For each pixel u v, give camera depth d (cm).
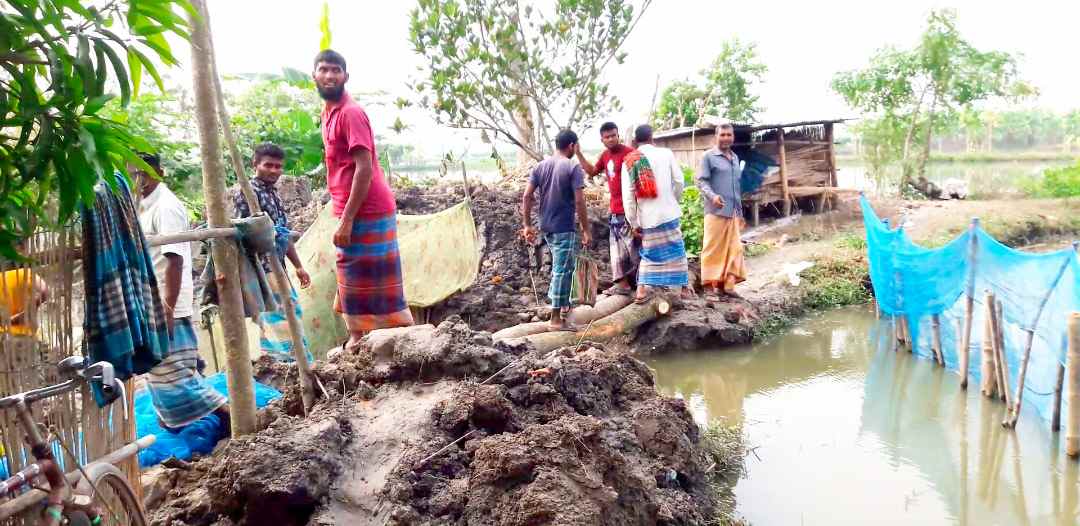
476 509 330
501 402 390
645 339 792
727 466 500
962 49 1691
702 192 861
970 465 499
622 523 343
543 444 342
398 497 338
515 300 817
